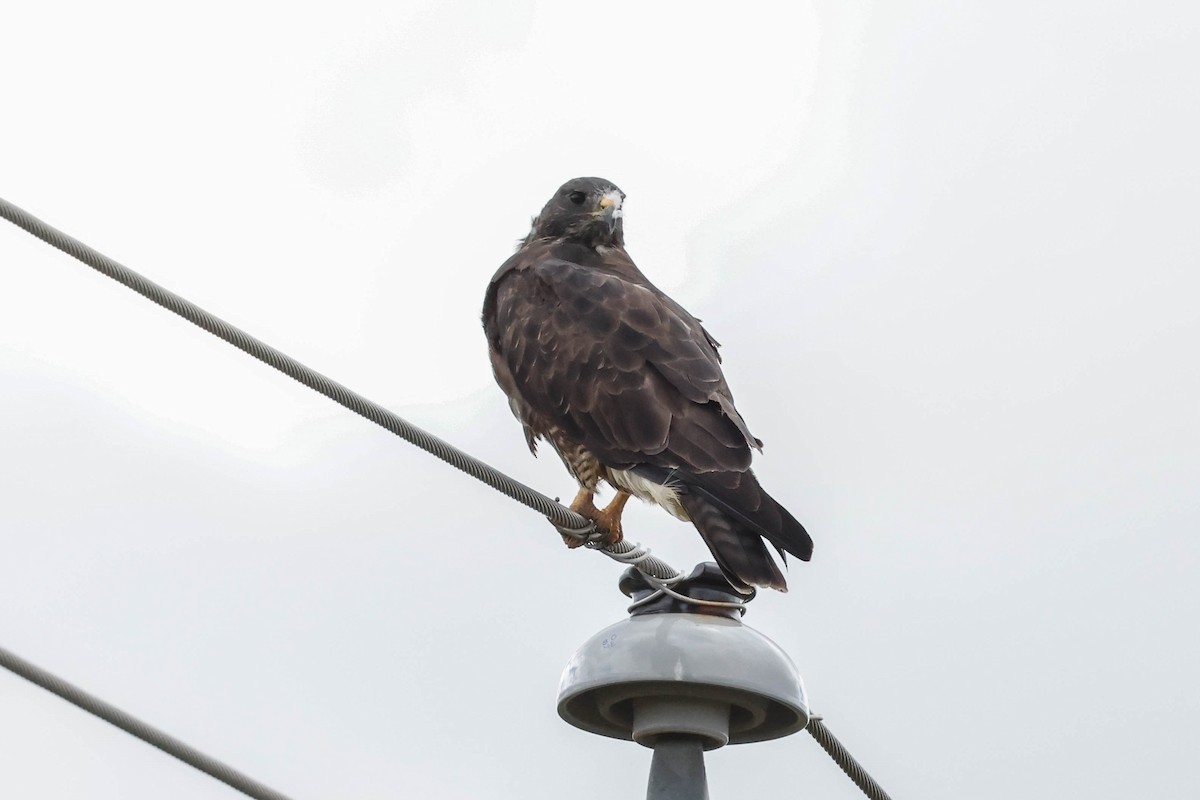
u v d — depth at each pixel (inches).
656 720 410.3
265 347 380.8
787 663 409.1
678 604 423.5
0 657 397.1
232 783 419.8
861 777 454.0
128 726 407.8
